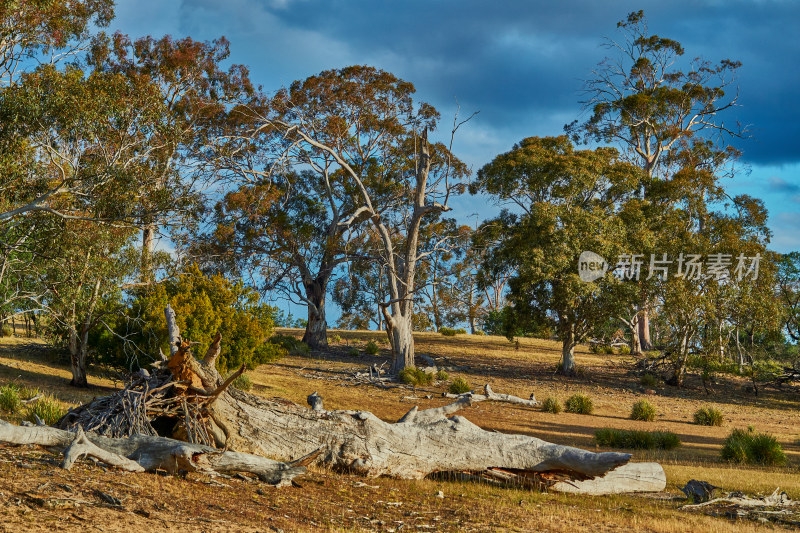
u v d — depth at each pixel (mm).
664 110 56969
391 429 11867
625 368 44750
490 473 12086
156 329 21188
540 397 33188
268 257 45500
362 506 8828
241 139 43469
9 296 21938
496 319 68000
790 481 13516
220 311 23641
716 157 57562
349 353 44594
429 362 41250
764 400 36344
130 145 23844
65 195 22109
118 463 8414
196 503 7438
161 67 39938
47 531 5457
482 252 49531
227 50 42062
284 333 54719
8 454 8383
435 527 7973
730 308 38406
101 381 22938
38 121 21109
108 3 30766
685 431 24688
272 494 8750
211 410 10750
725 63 57688
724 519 10055
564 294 38375
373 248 51125
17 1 22219
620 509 10547
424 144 39938
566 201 43594
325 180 48188
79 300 21188
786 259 54562
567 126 59875
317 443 11430
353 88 42656
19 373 21062
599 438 20000
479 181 48844
